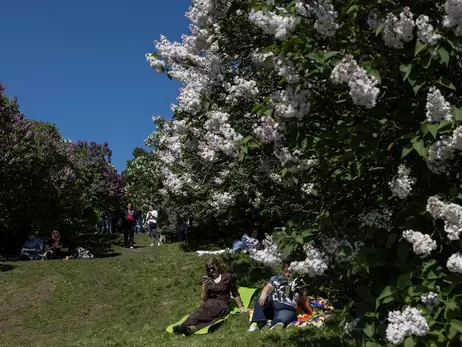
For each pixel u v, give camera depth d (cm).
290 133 359
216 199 689
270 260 384
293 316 654
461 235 312
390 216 341
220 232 1869
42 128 2650
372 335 324
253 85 450
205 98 462
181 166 680
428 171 319
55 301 1036
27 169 1778
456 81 337
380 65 330
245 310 774
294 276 399
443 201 309
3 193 1806
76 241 2014
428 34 306
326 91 351
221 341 613
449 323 295
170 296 991
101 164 3306
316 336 560
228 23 487
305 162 371
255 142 395
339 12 346
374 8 341
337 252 346
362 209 369
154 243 2195
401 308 318
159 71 530
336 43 340
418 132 308
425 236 302
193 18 486
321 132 356
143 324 863
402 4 340
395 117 327
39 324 930
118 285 1114
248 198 656
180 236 1994
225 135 429
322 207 381
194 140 485
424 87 321
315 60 317
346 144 344
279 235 375
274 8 358
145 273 1162
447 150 296
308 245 352
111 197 3197
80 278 1153
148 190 2667
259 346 557
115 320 916
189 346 614
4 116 1791
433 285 305
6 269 1252
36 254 1608
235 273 1040
